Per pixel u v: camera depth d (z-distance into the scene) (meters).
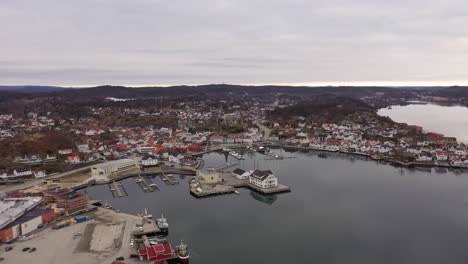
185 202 178.00
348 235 136.88
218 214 160.50
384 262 116.38
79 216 149.00
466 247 126.38
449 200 178.12
